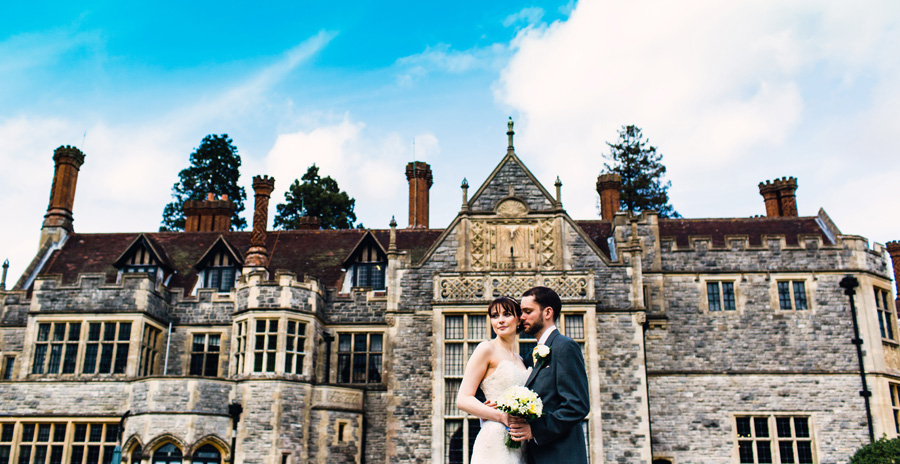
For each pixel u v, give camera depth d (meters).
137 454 21.97
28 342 24.52
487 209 24.36
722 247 25.23
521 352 22.81
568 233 23.91
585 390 6.12
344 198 48.72
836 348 24.00
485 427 6.35
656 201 51.59
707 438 23.23
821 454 22.97
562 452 6.01
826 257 24.97
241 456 22.16
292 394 23.09
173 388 22.17
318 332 24.97
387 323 23.61
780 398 23.56
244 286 24.69
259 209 28.81
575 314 22.67
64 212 31.73
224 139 52.44
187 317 26.17
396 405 22.67
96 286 24.91
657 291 24.75
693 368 23.94
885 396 23.45
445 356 22.47
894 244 37.12
